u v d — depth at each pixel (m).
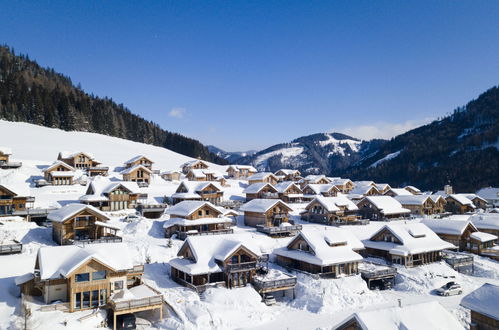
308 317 37.91
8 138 115.19
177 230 56.44
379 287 48.06
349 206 76.31
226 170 135.00
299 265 49.34
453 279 50.62
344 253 48.19
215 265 40.91
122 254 36.69
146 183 87.94
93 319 31.36
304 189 98.12
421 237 57.34
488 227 69.06
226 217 64.19
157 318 34.84
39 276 33.16
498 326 25.06
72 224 47.19
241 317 35.94
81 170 94.69
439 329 24.22
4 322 29.08
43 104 151.50
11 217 52.84
